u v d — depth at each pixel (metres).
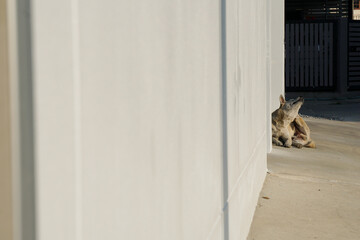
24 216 1.06
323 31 26.34
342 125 15.92
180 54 2.43
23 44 1.04
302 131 11.21
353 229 5.75
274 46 12.02
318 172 8.82
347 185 7.95
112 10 1.51
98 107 1.40
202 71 2.97
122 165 1.61
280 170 8.74
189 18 2.62
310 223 5.90
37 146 1.07
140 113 1.80
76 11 1.25
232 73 4.21
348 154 11.00
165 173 2.16
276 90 12.09
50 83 1.13
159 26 2.05
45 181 1.11
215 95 3.42
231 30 4.13
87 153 1.33
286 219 6.03
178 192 2.40
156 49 2.01
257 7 6.74
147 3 1.88
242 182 4.95
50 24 1.12
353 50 26.64
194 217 2.77
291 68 26.64
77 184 1.26
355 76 26.72
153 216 1.98
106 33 1.46
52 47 1.13
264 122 8.05
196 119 2.81
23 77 1.04
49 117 1.12
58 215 1.16
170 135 2.25
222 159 3.72
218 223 3.56
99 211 1.41
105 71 1.46
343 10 30.33
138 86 1.78
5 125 1.01
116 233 1.55
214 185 3.40
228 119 3.99
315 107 23.27
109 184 1.49
